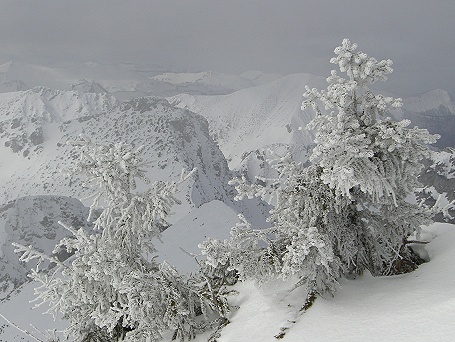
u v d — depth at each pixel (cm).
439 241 1045
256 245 906
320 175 871
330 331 708
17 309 3753
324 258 786
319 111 836
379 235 970
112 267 946
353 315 740
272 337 751
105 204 1023
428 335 587
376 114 841
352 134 816
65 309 1009
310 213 863
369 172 800
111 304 1007
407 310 686
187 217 3083
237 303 952
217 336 851
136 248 1048
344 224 918
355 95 835
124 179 1002
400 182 853
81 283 977
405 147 818
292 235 870
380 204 918
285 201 886
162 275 970
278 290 892
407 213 912
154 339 895
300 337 719
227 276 1067
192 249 2523
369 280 926
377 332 652
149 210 981
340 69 798
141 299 902
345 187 779
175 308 921
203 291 964
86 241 1007
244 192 872
